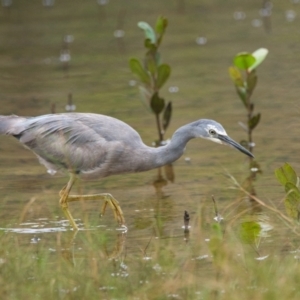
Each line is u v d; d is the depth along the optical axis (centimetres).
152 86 1508
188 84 1931
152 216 1145
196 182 1305
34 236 1071
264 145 1477
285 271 904
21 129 1186
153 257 977
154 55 1489
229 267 921
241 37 2394
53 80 2003
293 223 1040
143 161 1159
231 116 1652
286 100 1739
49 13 2850
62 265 959
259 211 1141
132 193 1264
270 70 1998
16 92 1889
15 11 2886
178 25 2638
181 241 1036
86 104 1767
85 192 1277
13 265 957
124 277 912
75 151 1156
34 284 898
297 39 2319
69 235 1077
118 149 1147
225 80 1952
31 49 2350
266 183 1273
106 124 1170
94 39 2447
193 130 1161
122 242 1041
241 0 3056
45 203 1216
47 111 1705
